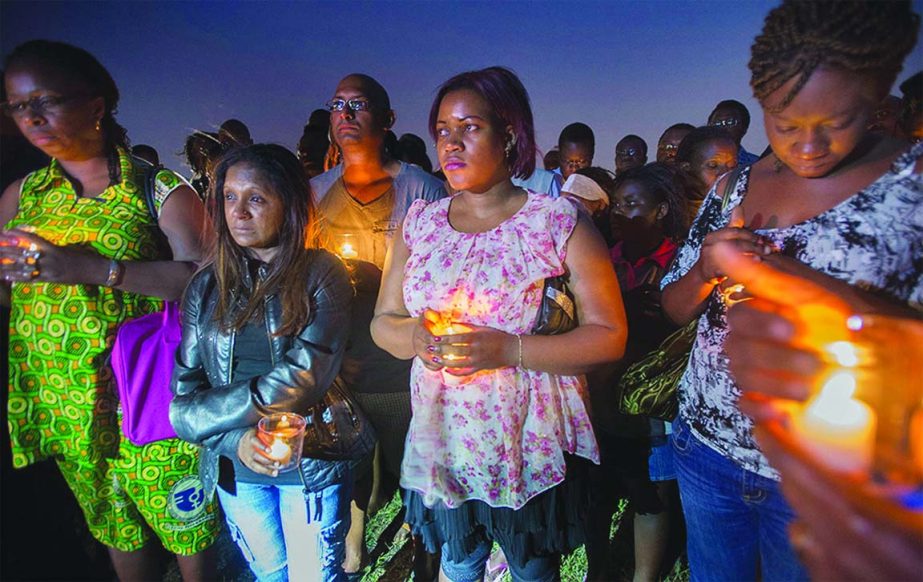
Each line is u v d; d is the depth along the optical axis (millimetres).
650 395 1900
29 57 1845
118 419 2086
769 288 1372
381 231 2701
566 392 1765
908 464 1094
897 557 1046
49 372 2020
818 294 1316
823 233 1371
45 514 2752
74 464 2113
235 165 1805
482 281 1686
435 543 1870
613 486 2379
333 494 1956
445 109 1702
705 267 1502
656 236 2418
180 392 1925
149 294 1998
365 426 2045
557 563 1940
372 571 2762
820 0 1209
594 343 1646
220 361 1888
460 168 1705
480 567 1985
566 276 1740
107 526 2201
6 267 1825
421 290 1758
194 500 2164
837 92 1222
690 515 1732
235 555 2902
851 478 1110
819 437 1160
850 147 1295
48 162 2410
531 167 1810
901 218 1308
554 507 1777
